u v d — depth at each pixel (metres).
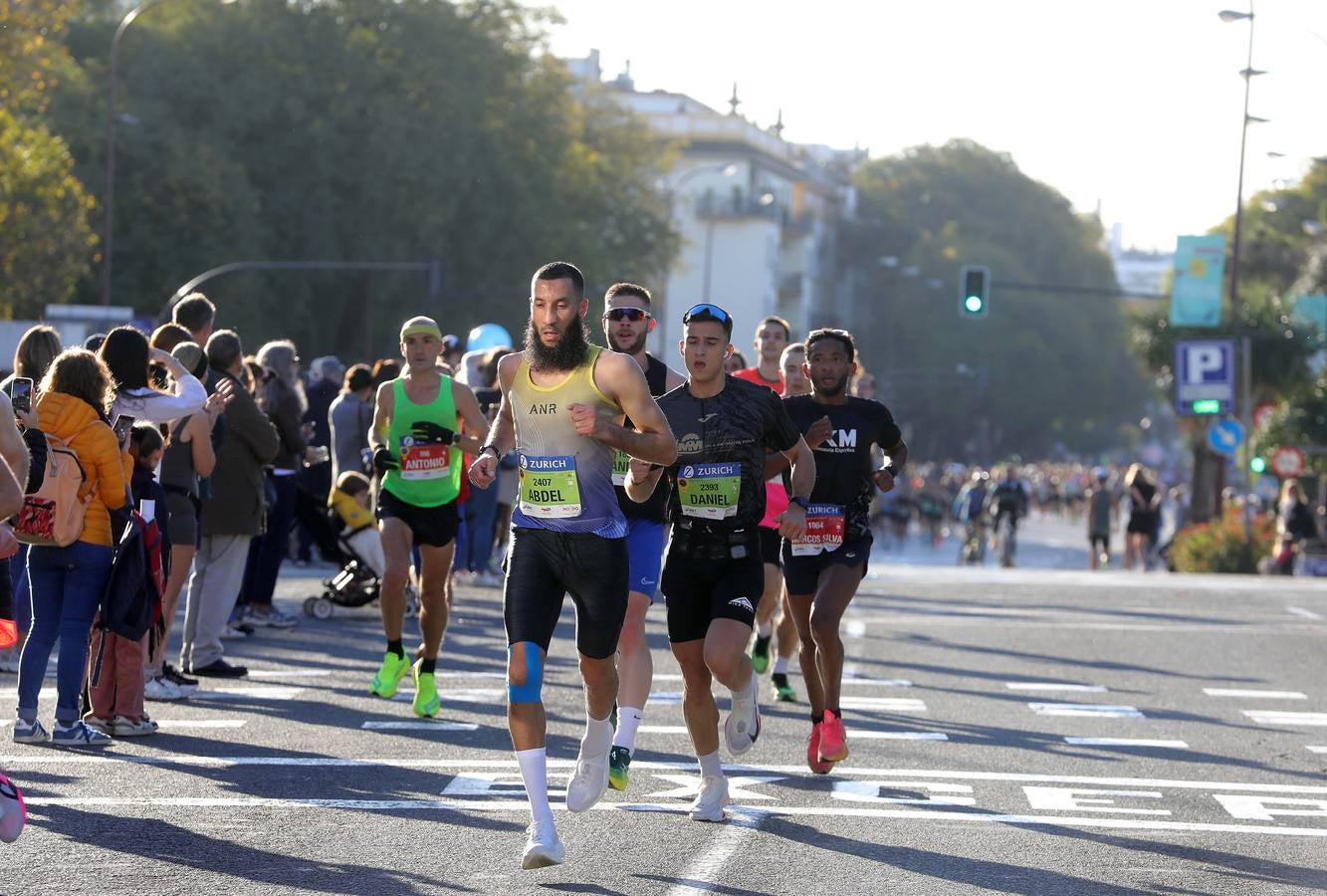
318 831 18.53
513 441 18.14
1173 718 28.95
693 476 19.66
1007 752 25.02
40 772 21.44
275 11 133.00
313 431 39.44
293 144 128.75
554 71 156.62
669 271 185.75
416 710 26.55
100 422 22.88
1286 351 123.81
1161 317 126.12
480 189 136.00
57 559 23.14
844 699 29.95
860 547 22.77
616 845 18.27
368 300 128.75
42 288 103.75
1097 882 17.28
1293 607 51.69
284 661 32.25
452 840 18.31
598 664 17.52
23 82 100.38
